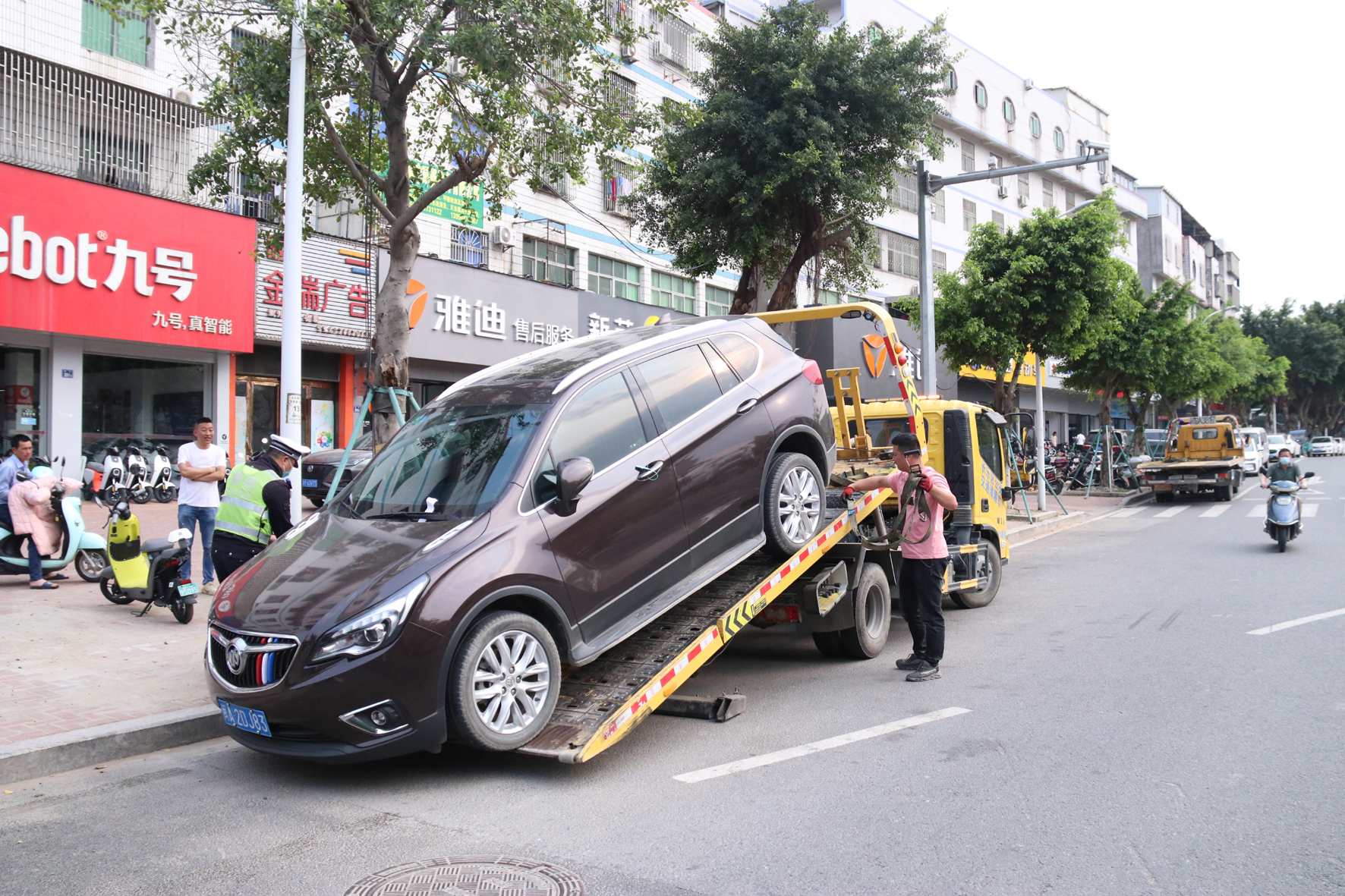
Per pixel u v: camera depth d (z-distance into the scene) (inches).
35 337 548.7
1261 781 169.8
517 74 359.3
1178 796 163.8
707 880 134.3
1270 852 140.2
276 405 678.5
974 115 1425.9
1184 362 1056.8
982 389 1291.8
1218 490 942.4
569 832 153.9
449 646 169.9
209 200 612.1
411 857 144.9
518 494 189.8
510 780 181.0
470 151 388.5
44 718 209.3
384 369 339.3
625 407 216.2
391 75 358.6
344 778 184.9
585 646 191.6
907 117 560.4
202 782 184.9
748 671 272.5
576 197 873.5
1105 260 658.8
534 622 183.5
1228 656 271.6
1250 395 1895.9
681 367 234.4
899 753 192.1
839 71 557.0
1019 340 696.4
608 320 884.0
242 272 615.5
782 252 600.4
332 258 675.4
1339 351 2320.4
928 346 590.6
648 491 209.2
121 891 134.2
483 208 769.6
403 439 227.5
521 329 790.5
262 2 356.5
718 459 227.1
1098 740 197.2
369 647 165.5
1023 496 667.4
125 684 239.1
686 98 956.0
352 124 409.4
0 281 506.3
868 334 351.9
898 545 270.5
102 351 576.7
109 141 569.9
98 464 574.2
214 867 142.3
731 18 1053.2
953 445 343.9
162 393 613.6
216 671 181.3
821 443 262.1
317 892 132.8
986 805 161.5
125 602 330.3
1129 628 319.3
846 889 130.4
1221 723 206.5
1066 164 552.1
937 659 257.6
